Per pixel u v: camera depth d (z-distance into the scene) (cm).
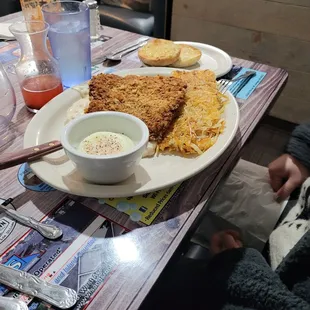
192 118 73
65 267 49
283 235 80
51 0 98
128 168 57
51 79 82
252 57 206
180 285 77
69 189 56
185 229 55
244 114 83
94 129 63
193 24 213
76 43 88
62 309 44
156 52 101
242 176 105
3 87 77
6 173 65
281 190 97
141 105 73
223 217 99
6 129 76
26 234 54
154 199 60
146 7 197
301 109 204
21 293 45
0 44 114
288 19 183
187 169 61
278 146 193
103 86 78
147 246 52
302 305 62
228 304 69
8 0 183
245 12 193
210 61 105
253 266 69
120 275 48
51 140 70
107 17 194
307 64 190
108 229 55
